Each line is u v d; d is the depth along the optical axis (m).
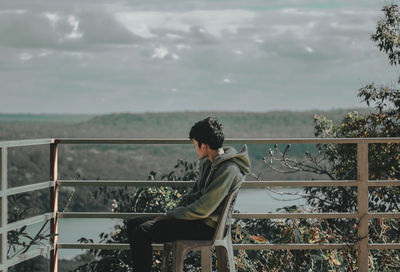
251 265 4.88
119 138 3.96
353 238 4.23
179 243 3.38
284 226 4.70
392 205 7.29
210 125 3.52
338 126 8.23
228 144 4.05
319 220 4.77
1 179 3.54
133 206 6.26
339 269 4.71
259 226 5.84
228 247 3.47
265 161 5.08
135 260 3.44
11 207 4.34
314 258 4.84
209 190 3.33
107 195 6.38
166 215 3.40
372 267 4.73
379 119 7.98
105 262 6.11
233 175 3.36
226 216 3.40
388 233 5.70
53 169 4.08
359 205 4.19
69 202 4.79
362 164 4.17
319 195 7.71
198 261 5.88
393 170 7.42
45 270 4.10
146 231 3.42
